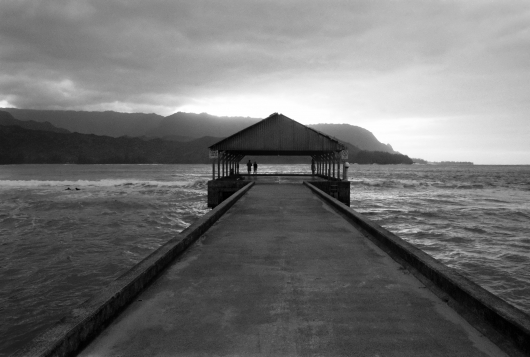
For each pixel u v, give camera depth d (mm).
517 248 14133
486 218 22938
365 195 42250
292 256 5656
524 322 2740
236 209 11289
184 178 84375
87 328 2863
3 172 119000
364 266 5098
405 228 19062
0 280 10031
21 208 27203
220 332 3059
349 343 2854
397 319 3311
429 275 4320
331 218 9500
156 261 4633
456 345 2816
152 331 3088
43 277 10281
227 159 33562
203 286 4262
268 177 34625
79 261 11938
